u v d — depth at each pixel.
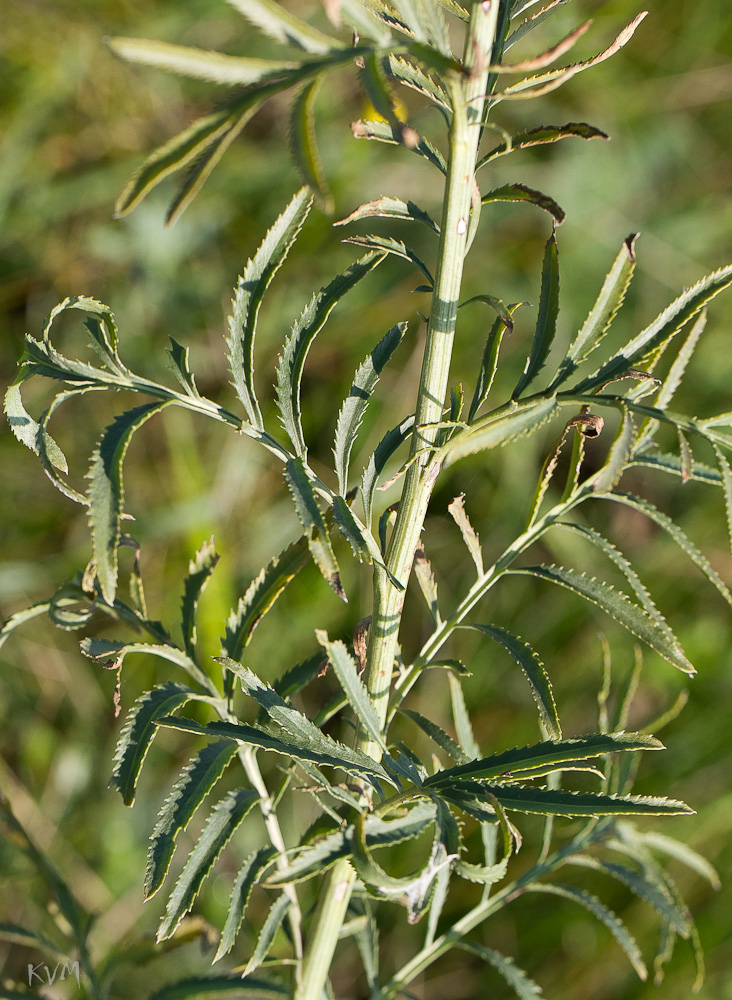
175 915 1.62
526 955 4.19
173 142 1.14
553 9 1.71
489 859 2.38
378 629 1.80
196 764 1.67
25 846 2.49
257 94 1.15
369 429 4.74
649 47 5.31
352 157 5.02
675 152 5.35
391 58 1.61
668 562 4.89
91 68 4.97
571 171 5.25
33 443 1.69
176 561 4.56
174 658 1.95
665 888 2.43
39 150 5.00
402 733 4.47
